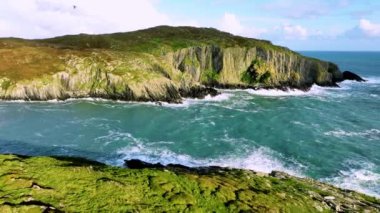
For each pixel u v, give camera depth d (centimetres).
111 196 2759
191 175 3569
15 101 8550
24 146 5459
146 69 10288
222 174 3922
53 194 2692
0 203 2445
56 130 6344
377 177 4722
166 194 2927
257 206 3008
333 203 3384
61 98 8962
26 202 2512
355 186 4425
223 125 7100
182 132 6525
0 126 6456
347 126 7356
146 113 7900
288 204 3161
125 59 10238
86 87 9356
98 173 3197
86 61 9669
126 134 6278
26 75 8962
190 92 10119
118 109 8194
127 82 9188
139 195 2848
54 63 9600
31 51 10300
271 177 4072
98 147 5556
